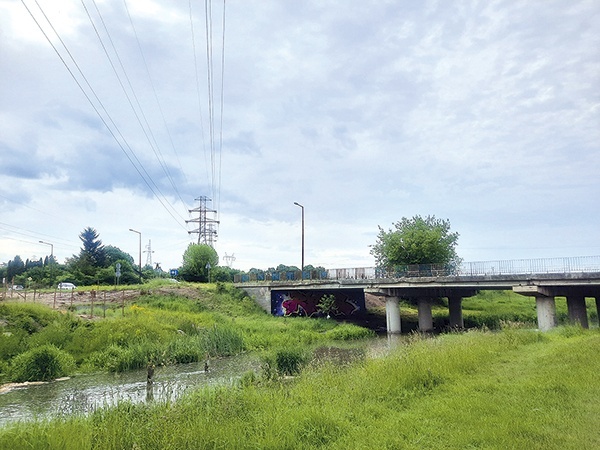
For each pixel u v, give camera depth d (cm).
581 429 755
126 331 3027
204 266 7875
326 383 1213
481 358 1481
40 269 8319
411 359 1355
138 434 834
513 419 816
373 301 6562
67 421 980
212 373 2295
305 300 5809
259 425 857
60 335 2725
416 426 822
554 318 3597
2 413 1520
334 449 730
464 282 4084
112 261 8475
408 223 6812
